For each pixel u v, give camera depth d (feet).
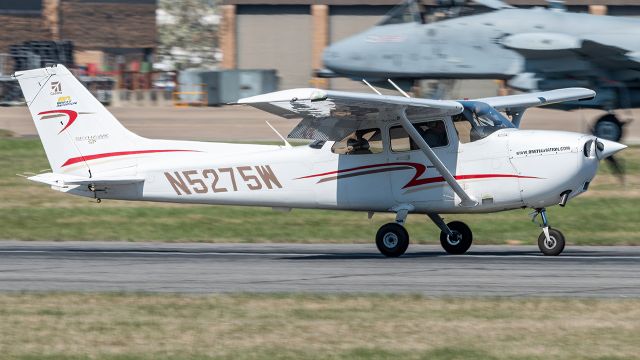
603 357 101.14
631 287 141.79
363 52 383.45
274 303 129.08
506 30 368.68
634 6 597.11
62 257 183.42
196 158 183.83
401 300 130.31
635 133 390.63
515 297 132.87
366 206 177.27
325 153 177.68
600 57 358.84
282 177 179.42
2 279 154.20
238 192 182.09
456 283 146.20
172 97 596.70
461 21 374.43
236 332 113.09
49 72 185.47
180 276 156.46
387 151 174.40
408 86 389.60
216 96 597.52
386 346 106.22
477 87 472.85
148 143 185.26
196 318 120.47
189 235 223.71
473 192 171.73
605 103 354.33
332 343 107.76
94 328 115.65
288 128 406.41
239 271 161.68
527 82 366.43
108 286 146.72
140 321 119.03
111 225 237.66
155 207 257.34
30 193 281.13
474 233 222.89
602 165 301.43
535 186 168.86
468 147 171.63
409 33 378.94
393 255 178.19
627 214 246.47
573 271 158.10
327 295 134.41
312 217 242.17
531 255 180.75
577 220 239.50
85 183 182.39
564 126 396.98
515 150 169.58
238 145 184.34
